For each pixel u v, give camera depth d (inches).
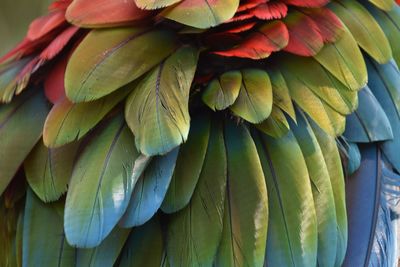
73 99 18.6
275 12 19.8
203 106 20.0
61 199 19.7
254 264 19.3
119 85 18.9
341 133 20.1
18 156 19.7
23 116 20.0
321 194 20.0
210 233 19.3
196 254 19.3
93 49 19.0
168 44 19.5
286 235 19.6
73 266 19.6
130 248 19.6
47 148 19.6
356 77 20.1
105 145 19.0
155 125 18.4
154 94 18.8
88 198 18.4
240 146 19.7
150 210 18.5
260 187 19.5
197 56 19.5
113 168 18.7
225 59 19.8
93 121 19.0
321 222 19.9
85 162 18.9
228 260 19.3
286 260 19.6
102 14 19.3
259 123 19.7
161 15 19.0
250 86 19.3
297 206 19.7
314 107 19.8
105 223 18.3
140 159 18.8
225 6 18.9
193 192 19.5
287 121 20.0
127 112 18.9
